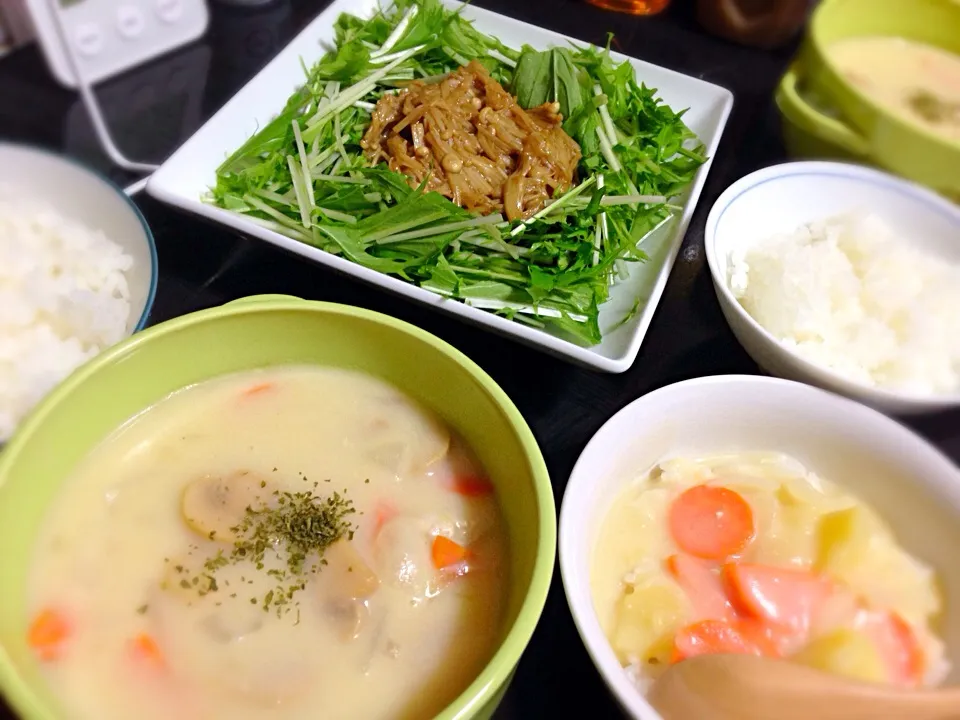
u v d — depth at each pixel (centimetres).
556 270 33
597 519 23
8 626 17
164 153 39
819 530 24
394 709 19
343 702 19
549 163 36
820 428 25
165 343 22
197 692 19
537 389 30
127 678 19
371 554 21
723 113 40
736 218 33
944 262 33
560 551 20
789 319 30
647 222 36
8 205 31
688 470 25
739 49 47
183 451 22
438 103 37
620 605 22
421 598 21
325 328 23
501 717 21
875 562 23
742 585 22
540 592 17
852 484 25
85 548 20
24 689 15
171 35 44
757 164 40
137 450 22
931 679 22
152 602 20
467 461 23
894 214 34
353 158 37
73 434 21
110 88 42
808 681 19
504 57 42
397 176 34
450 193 35
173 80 43
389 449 23
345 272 30
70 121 40
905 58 42
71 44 40
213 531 21
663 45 47
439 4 42
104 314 28
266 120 38
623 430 23
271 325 23
